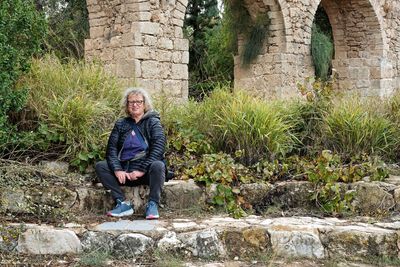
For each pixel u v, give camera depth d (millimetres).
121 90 7191
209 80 14703
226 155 6598
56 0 14789
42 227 5078
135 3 10156
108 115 6668
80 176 5988
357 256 5000
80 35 13766
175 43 10883
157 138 5645
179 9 10906
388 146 7461
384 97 8844
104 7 10703
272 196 6172
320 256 5004
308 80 8297
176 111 7422
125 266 4738
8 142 6020
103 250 4949
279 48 13570
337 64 17125
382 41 16547
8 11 6027
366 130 7215
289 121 7559
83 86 6988
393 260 4945
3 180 5520
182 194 5961
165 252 4953
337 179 6328
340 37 17031
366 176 6531
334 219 5684
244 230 5074
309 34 14328
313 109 7730
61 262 4773
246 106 7105
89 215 5562
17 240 4949
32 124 6480
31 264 4703
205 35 16141
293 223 5328
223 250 5020
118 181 5617
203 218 5613
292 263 4867
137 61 10141
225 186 6051
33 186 5602
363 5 16141
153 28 10367
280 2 13312
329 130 7309
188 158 6633
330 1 16406
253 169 6621
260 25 13609
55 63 7414
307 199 6172
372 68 16609
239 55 14094
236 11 13867
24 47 6215
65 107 6332
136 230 5055
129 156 5672
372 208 6047
